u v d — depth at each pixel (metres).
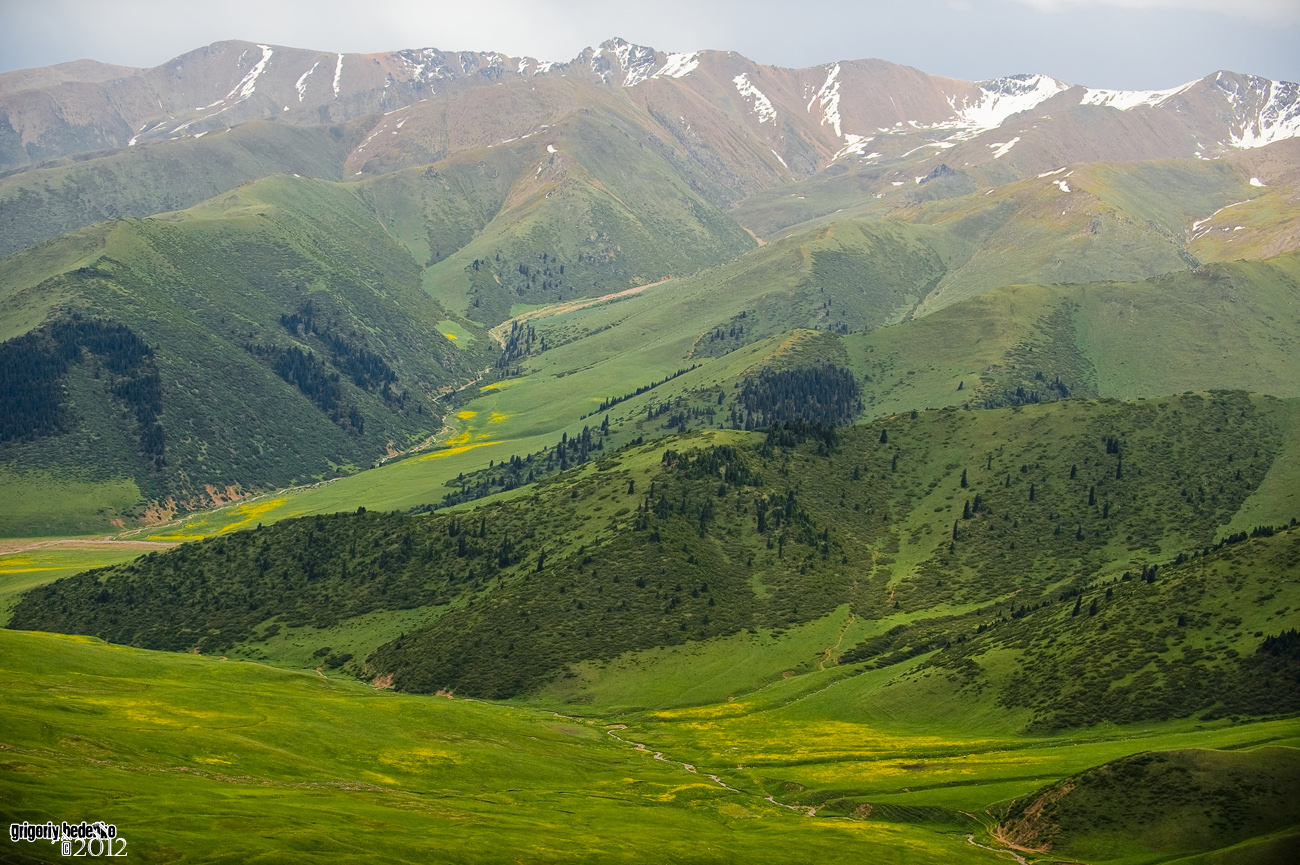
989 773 141.50
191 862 83.69
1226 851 109.75
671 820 122.62
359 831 97.62
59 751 110.06
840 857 112.00
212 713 139.50
